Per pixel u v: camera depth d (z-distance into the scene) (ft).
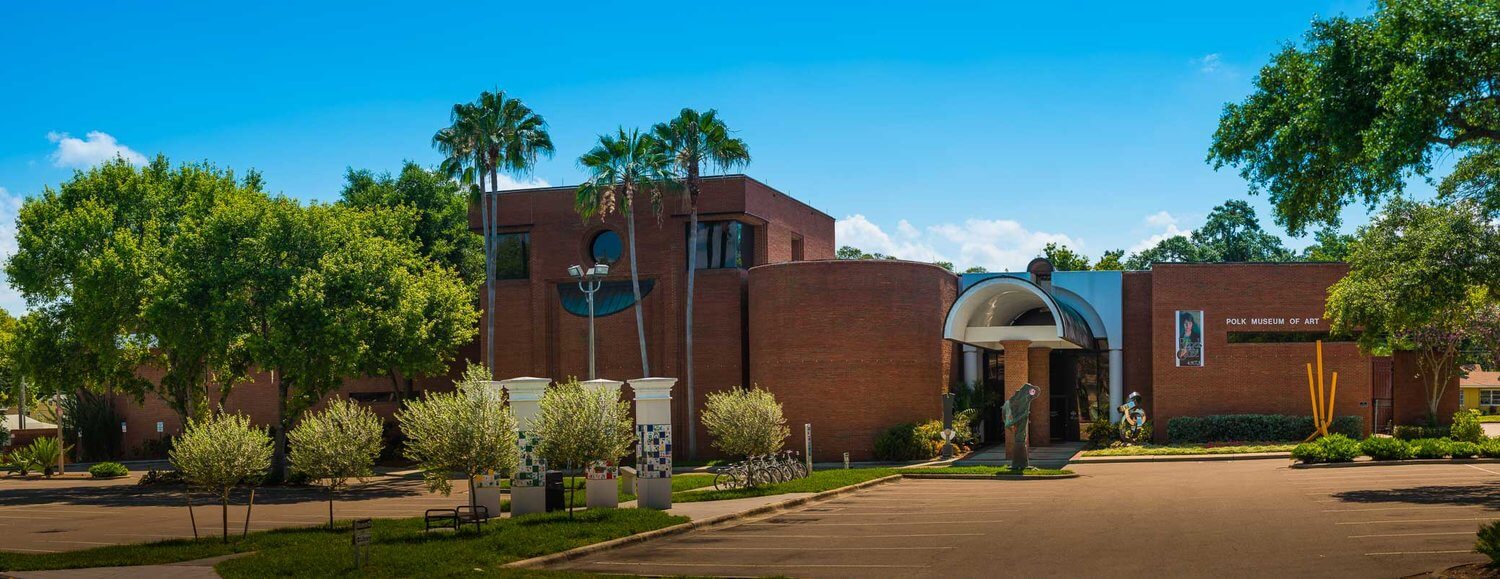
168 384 154.30
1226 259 333.21
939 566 58.08
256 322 137.69
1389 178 56.70
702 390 164.04
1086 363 180.24
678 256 166.91
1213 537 65.16
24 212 157.07
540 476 86.74
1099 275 172.96
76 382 154.51
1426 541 59.98
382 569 59.21
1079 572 54.54
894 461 147.02
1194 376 162.30
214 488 74.84
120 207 158.40
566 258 170.91
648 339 167.63
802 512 89.76
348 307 135.85
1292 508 79.30
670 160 161.38
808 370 151.02
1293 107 61.21
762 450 114.73
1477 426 152.46
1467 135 56.29
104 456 215.51
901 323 152.76
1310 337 160.97
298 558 62.54
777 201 176.24
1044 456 152.35
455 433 75.36
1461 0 51.75
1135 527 71.46
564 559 64.75
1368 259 132.57
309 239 139.33
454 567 59.67
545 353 169.99
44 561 64.54
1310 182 62.64
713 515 82.89
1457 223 91.71
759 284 156.97
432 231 219.61
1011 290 149.18
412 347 140.87
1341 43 56.44
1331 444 124.36
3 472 183.73
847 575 56.18
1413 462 119.34
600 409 85.10
